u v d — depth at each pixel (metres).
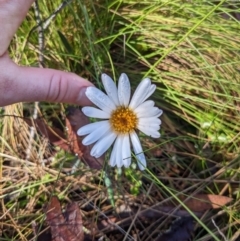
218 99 0.23
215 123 0.23
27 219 0.21
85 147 0.20
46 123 0.22
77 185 0.22
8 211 0.21
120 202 0.22
